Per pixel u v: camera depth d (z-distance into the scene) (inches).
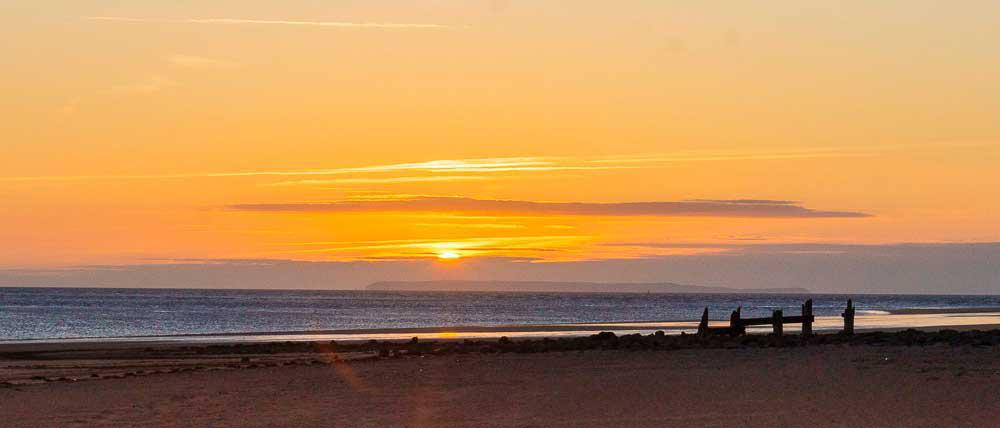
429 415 955.3
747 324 2087.8
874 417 840.3
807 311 2087.8
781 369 1232.2
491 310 7524.6
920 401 919.0
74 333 3629.4
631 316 5871.1
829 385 1056.2
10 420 986.7
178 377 1392.7
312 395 1137.4
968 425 788.0
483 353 1752.0
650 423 860.6
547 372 1305.4
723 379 1144.8
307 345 2320.4
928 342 1663.4
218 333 3440.0
